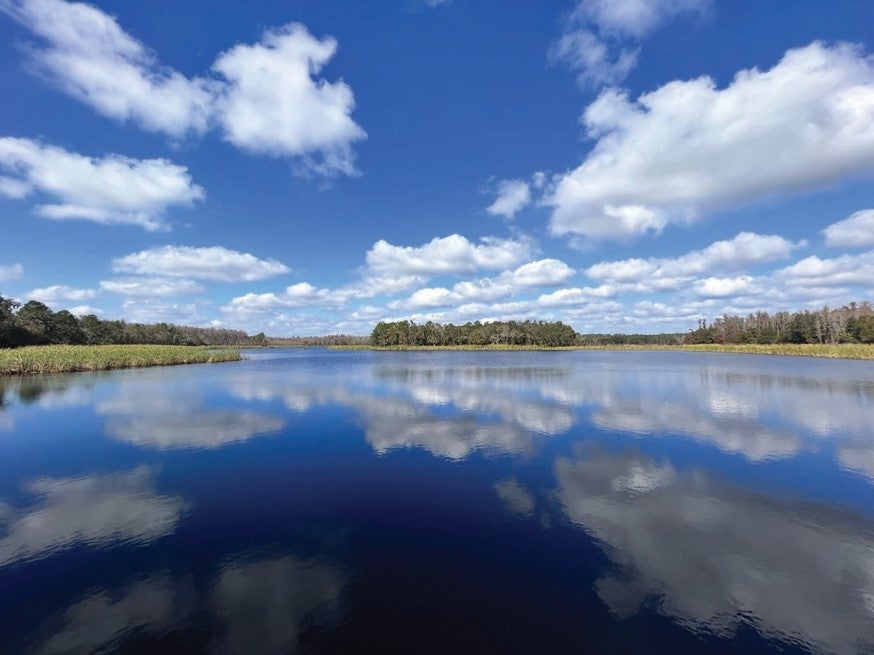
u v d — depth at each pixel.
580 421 20.77
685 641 6.15
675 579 7.67
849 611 6.82
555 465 14.09
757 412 22.80
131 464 14.39
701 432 18.44
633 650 5.97
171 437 18.05
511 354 109.75
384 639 6.17
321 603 7.00
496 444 16.70
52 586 7.49
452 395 29.59
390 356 101.00
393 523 9.94
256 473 13.45
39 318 84.94
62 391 31.58
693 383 35.78
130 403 26.44
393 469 13.77
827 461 14.40
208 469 13.88
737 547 8.82
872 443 16.62
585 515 10.32
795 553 8.57
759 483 12.42
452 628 6.39
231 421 21.22
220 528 9.73
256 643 6.10
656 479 12.76
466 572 7.88
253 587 7.43
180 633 6.30
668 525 9.77
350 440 17.42
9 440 17.66
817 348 82.38
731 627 6.46
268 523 9.98
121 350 59.03
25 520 10.18
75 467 14.09
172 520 10.16
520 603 6.98
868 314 112.81
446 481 12.67
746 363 63.12
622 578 7.70
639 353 114.19
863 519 10.09
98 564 8.20
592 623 6.51
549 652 5.93
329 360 82.75
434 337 164.88
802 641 6.18
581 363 66.69
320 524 9.90
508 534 9.36
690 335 167.50
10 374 41.69
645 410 23.52
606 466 13.98
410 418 21.70
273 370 53.25
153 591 7.32
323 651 5.94
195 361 67.62
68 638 6.21
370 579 7.67
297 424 20.44
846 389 31.38
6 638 6.21
